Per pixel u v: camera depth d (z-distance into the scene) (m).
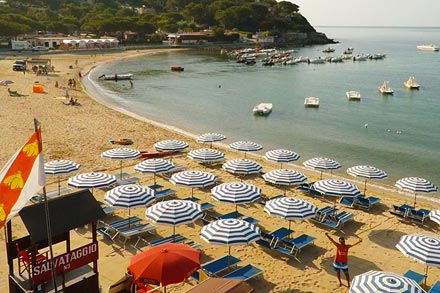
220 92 67.00
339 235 18.66
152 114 47.34
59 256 11.53
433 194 25.00
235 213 19.61
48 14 181.62
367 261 16.58
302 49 182.38
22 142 30.47
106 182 19.56
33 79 68.00
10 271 11.79
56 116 40.66
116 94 61.16
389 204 22.61
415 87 74.00
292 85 77.25
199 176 20.47
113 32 167.88
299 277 15.27
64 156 28.34
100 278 14.69
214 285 10.36
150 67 102.06
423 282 15.06
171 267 11.34
